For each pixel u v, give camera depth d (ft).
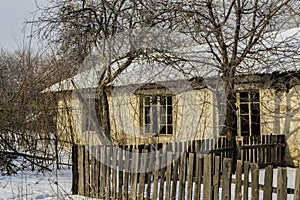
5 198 24.59
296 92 36.47
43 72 34.12
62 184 28.55
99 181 24.06
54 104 34.37
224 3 31.71
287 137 37.93
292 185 29.04
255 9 30.42
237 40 30.66
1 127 30.17
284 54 31.73
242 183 18.42
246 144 34.91
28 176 31.45
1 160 31.19
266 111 39.29
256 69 31.83
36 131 32.86
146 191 21.91
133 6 33.83
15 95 31.17
